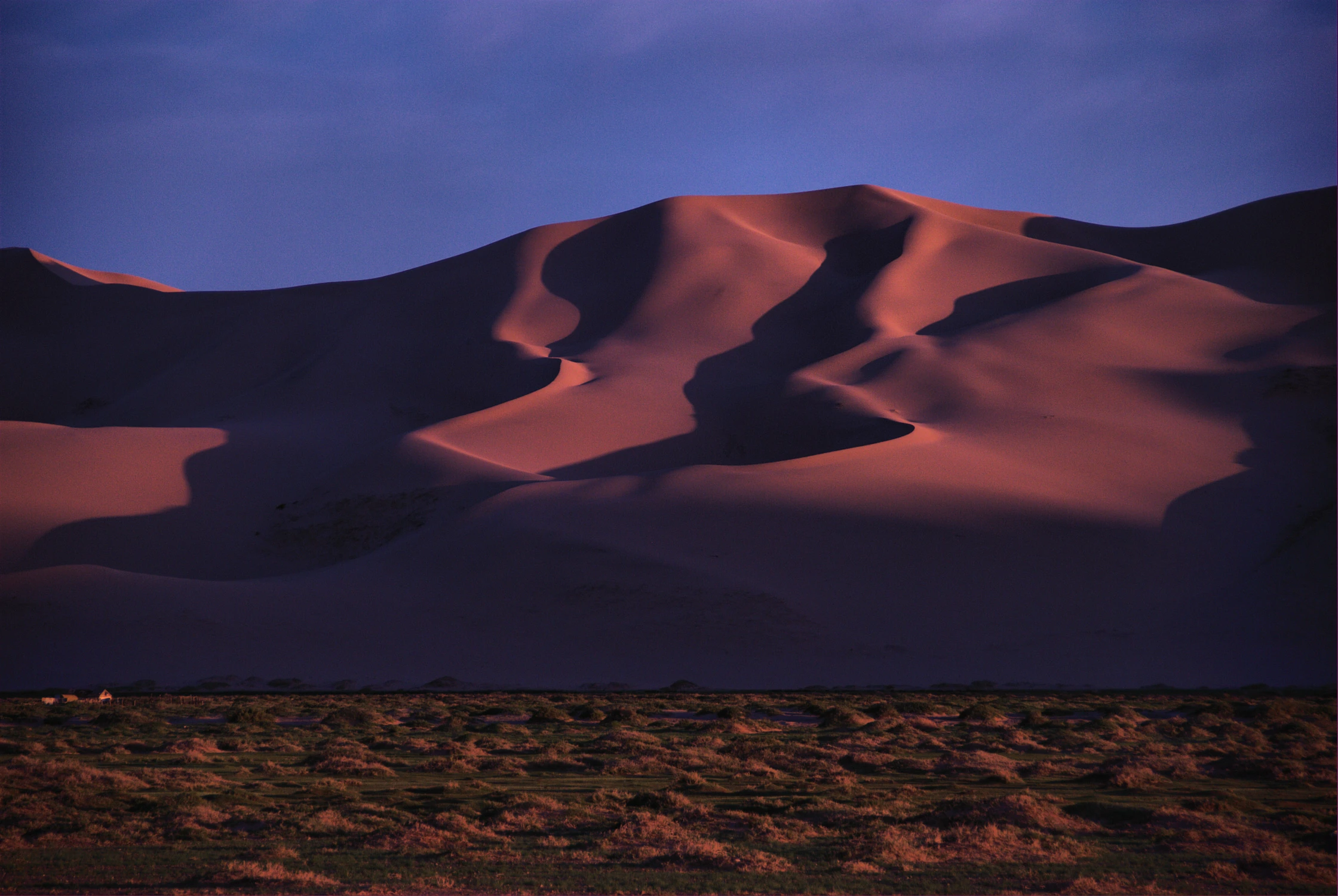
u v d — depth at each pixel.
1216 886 29.09
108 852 33.72
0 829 37.47
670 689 117.25
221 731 81.62
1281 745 68.19
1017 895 28.14
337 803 42.25
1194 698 106.62
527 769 58.06
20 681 122.12
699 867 31.62
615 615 130.25
